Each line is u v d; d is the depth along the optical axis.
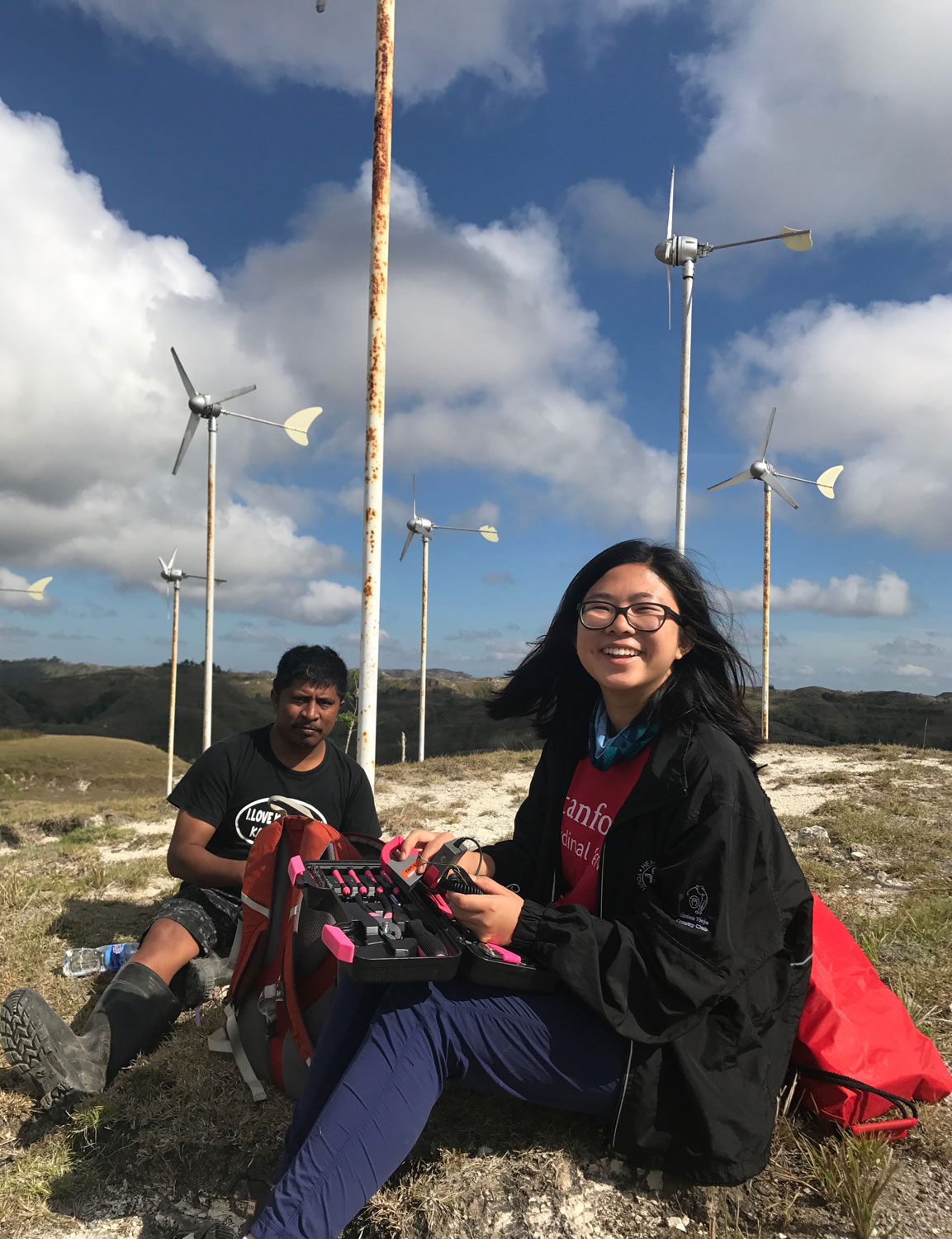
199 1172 2.33
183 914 3.14
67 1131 2.49
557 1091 1.98
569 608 2.44
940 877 5.31
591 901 2.24
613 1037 1.93
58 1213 2.19
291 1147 1.96
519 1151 2.26
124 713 160.25
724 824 1.93
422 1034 1.90
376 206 5.04
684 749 2.07
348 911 2.08
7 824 9.30
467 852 2.62
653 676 2.17
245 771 3.37
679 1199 2.08
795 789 10.08
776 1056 2.04
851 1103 2.21
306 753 3.42
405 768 13.78
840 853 6.21
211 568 24.36
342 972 2.09
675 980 1.85
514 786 11.50
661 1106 1.91
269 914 2.67
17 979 3.70
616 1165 2.21
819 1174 2.09
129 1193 2.26
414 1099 1.84
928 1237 1.94
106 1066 2.71
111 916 4.74
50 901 5.04
